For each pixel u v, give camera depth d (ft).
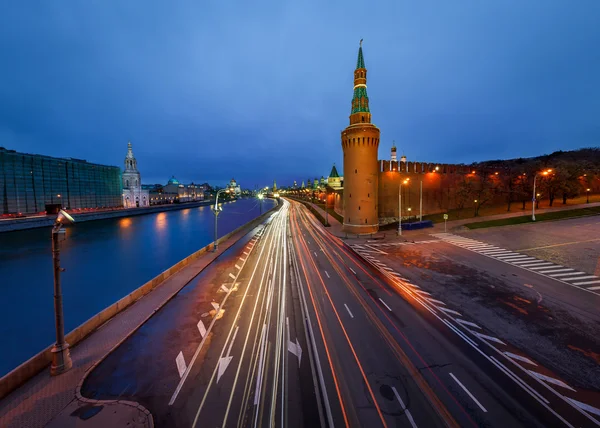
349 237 146.92
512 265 88.12
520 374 37.93
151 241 215.31
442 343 45.47
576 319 53.42
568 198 225.76
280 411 31.86
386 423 30.14
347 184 163.94
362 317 54.85
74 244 200.64
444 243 121.60
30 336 71.56
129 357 42.19
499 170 229.25
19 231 246.88
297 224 216.13
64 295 101.60
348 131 159.74
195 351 43.78
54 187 343.26
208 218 394.32
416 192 188.24
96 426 29.68
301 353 42.98
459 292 67.56
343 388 35.45
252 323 52.85
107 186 431.84
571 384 35.96
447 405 32.55
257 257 107.55
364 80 164.86
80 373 38.09
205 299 64.95
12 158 295.48
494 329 49.90
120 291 105.91
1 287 110.42
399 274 82.17
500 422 30.17
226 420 30.68
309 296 66.08
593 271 80.43
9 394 34.06
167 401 33.42
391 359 41.29
